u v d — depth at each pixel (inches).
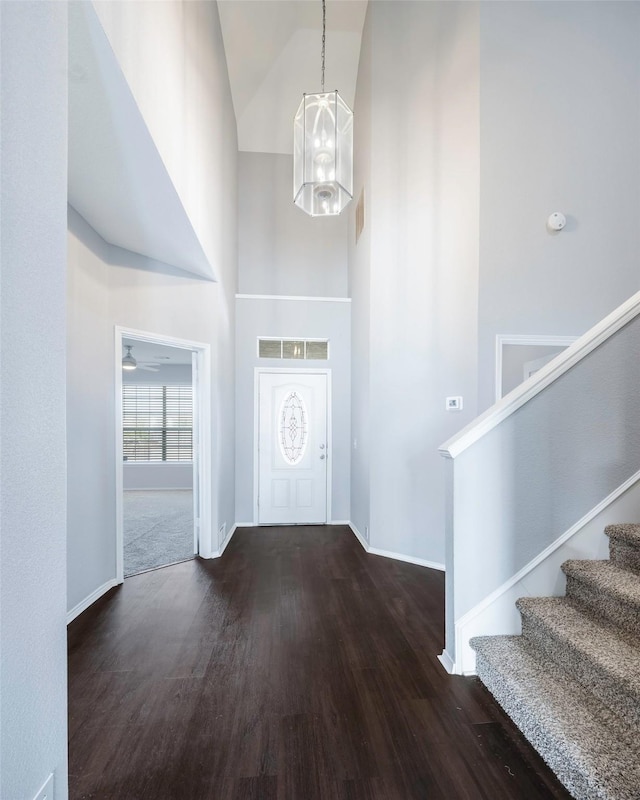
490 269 117.5
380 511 140.9
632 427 73.2
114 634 87.4
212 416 139.7
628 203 121.1
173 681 71.5
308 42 170.4
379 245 143.5
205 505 137.9
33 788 29.6
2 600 26.2
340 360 185.2
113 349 113.2
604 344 73.4
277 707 64.8
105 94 59.3
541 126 118.7
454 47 123.6
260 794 49.9
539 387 71.9
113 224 101.6
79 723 61.4
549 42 119.0
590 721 51.3
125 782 51.5
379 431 141.8
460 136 122.3
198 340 135.6
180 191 90.3
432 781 51.4
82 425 101.3
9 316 27.0
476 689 68.7
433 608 99.7
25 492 28.7
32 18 29.4
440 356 127.6
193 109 102.6
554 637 61.2
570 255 119.1
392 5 140.4
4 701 26.5
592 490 72.8
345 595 107.3
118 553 114.9
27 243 29.0
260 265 193.8
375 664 76.4
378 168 144.1
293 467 182.1
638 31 121.6
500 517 72.5
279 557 137.8
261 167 195.2
